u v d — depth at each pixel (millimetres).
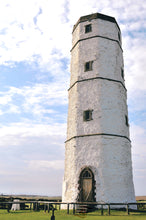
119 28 24719
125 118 20984
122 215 13578
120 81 21469
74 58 23188
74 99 21125
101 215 13734
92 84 20531
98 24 22672
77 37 23453
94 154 18188
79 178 17922
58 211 16875
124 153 19047
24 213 15578
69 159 19594
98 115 19297
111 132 19078
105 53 21719
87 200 17000
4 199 23703
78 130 19609
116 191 17328
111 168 17891
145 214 14070
